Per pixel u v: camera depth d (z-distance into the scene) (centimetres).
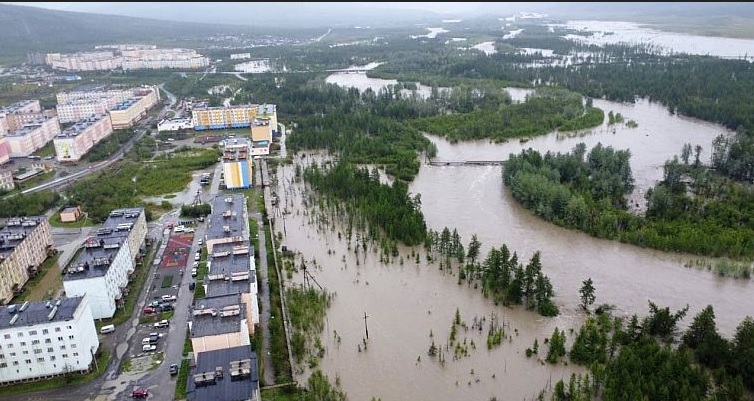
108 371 16662
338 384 16075
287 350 17325
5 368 16050
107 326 18638
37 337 15912
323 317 19425
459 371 16638
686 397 13888
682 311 17588
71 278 18575
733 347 15900
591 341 16925
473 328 18662
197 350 15400
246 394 12719
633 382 14675
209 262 19538
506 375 16438
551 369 16625
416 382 16212
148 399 15325
